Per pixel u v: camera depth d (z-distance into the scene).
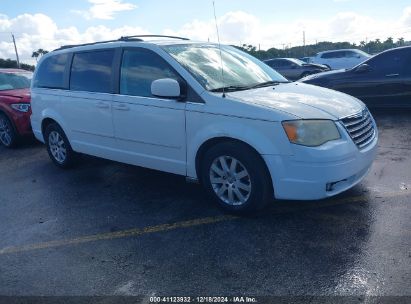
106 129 5.03
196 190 4.85
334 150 3.49
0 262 3.47
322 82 9.20
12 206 4.81
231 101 3.79
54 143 6.16
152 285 2.95
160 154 4.49
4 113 7.89
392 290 2.69
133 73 4.66
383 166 5.22
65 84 5.61
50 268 3.31
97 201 4.74
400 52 8.30
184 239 3.61
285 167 3.52
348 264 3.03
